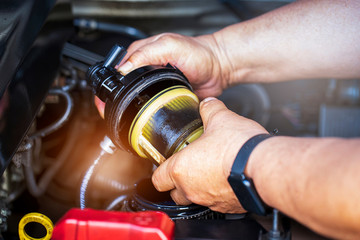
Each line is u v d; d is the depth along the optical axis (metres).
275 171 0.46
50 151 1.07
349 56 0.84
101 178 0.92
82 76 1.01
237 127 0.56
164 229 0.46
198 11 1.39
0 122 0.58
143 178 0.73
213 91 0.95
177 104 0.64
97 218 0.47
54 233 0.47
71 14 1.01
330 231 0.42
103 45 0.98
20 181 0.92
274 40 0.89
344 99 1.34
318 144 0.44
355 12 0.83
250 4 1.41
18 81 0.64
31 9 0.70
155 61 0.78
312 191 0.41
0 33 0.63
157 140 0.63
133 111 0.64
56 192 0.98
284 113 1.42
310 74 0.91
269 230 0.58
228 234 0.58
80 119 1.04
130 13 1.36
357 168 0.39
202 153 0.56
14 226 0.84
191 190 0.59
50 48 0.82
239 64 0.93
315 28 0.86
